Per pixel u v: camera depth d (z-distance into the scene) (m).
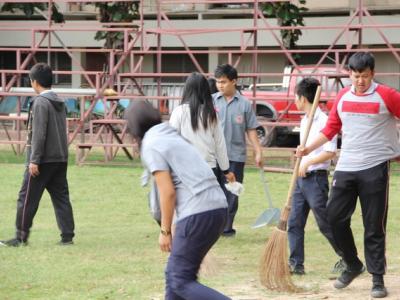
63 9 37.47
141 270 10.52
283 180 19.62
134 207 15.80
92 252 11.63
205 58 38.38
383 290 9.11
